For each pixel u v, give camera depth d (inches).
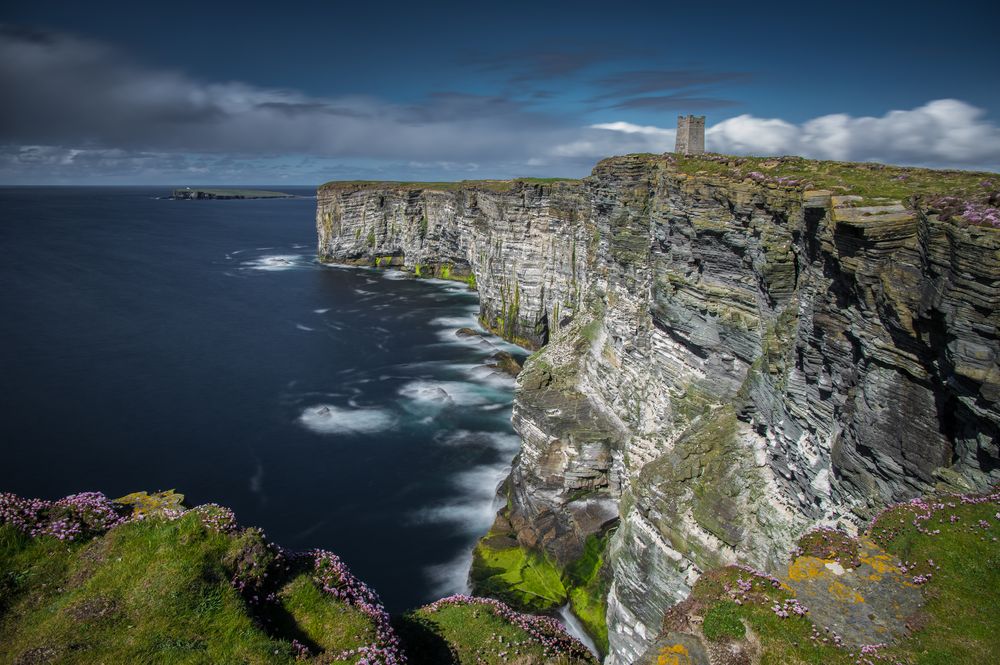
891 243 821.9
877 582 676.1
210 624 592.1
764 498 1198.9
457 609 872.3
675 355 1600.6
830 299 968.9
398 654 664.4
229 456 2364.7
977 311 681.0
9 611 585.9
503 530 1894.7
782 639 634.2
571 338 2391.7
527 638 830.5
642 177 1824.6
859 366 913.5
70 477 2153.1
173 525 695.1
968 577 652.7
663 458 1358.3
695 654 649.0
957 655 581.0
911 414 830.5
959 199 753.6
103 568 638.5
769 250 1165.7
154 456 2335.1
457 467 2333.9
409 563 1797.5
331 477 2245.3
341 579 729.0
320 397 2950.3
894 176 1085.8
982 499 723.4
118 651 542.6
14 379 3004.4
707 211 1382.9
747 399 1272.1
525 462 2006.6
